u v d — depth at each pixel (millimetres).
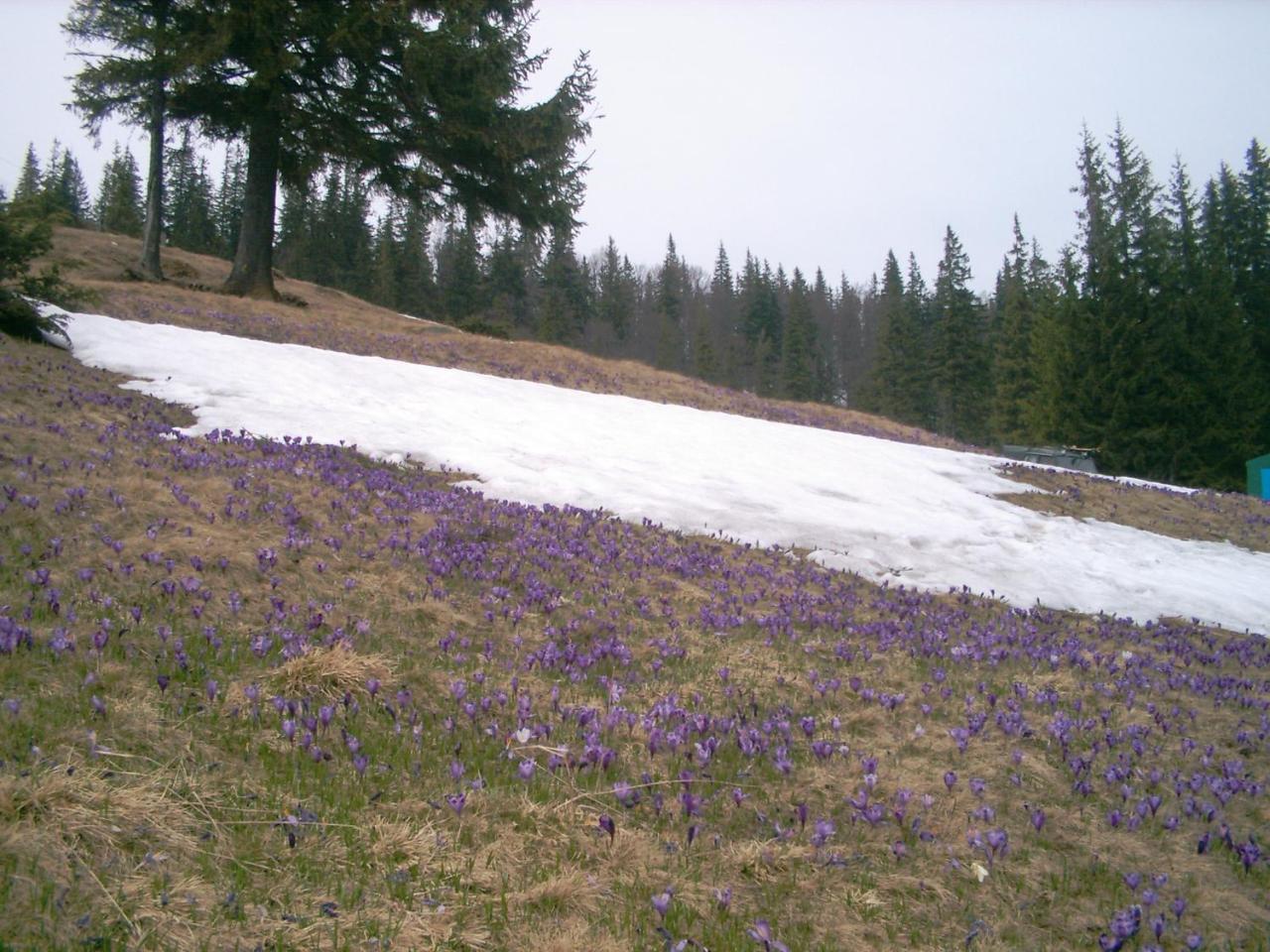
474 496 12789
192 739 4789
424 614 7801
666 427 21266
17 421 10484
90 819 3762
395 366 22203
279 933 3307
